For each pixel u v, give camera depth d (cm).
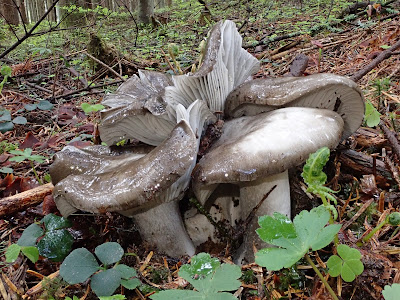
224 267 16
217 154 19
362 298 17
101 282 18
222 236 24
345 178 26
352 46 52
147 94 26
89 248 25
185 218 25
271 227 15
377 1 71
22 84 58
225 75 23
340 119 20
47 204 26
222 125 23
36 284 21
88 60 63
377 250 19
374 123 26
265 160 18
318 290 18
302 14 95
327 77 21
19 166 34
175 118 22
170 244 23
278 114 20
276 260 14
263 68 52
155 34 98
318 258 19
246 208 22
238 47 25
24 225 26
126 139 27
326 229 15
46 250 21
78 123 43
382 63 42
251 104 23
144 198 18
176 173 18
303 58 40
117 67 61
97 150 25
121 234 25
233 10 116
